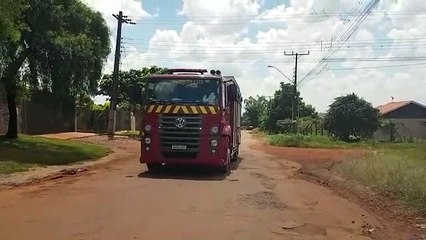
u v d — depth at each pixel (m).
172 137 16.92
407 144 42.72
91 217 9.58
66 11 24.55
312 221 9.97
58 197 11.81
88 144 29.59
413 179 13.20
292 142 45.03
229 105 19.06
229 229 8.95
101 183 14.42
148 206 10.85
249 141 54.91
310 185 15.39
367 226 9.73
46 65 23.39
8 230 8.48
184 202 11.45
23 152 21.56
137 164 21.19
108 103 56.50
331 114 53.94
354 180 16.22
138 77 55.91
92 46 25.98
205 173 17.72
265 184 15.08
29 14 21.86
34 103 33.28
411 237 8.90
